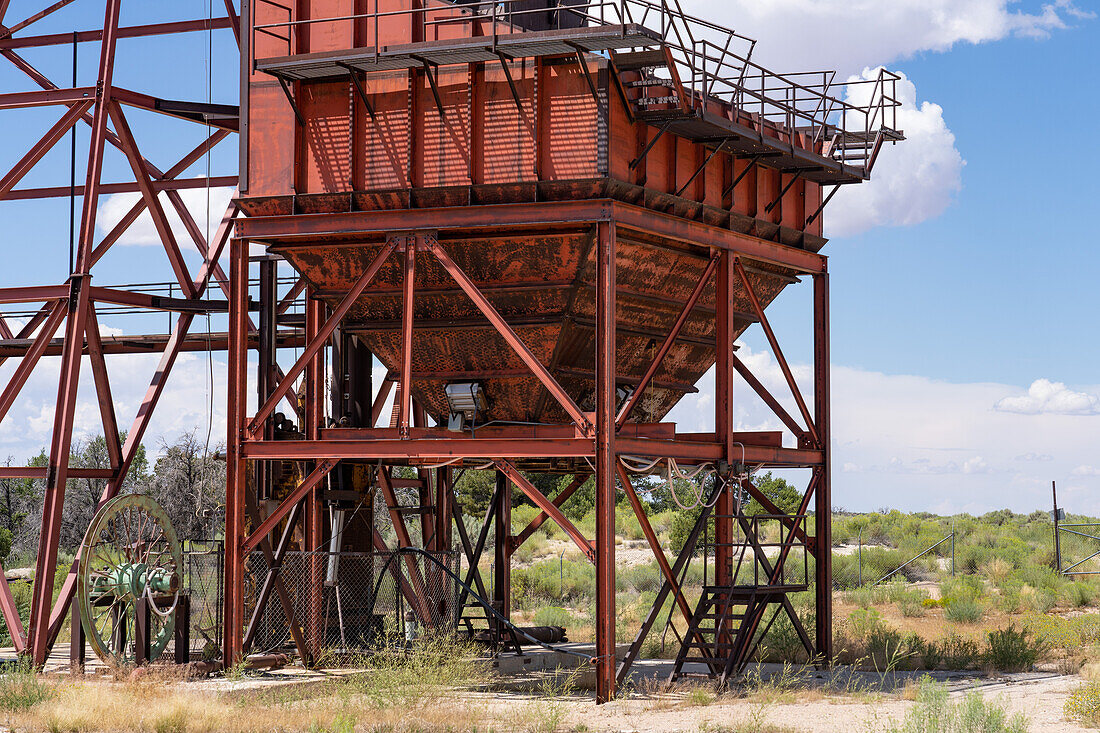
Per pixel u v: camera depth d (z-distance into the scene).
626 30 17.81
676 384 25.53
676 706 18.19
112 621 23.55
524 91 19.83
